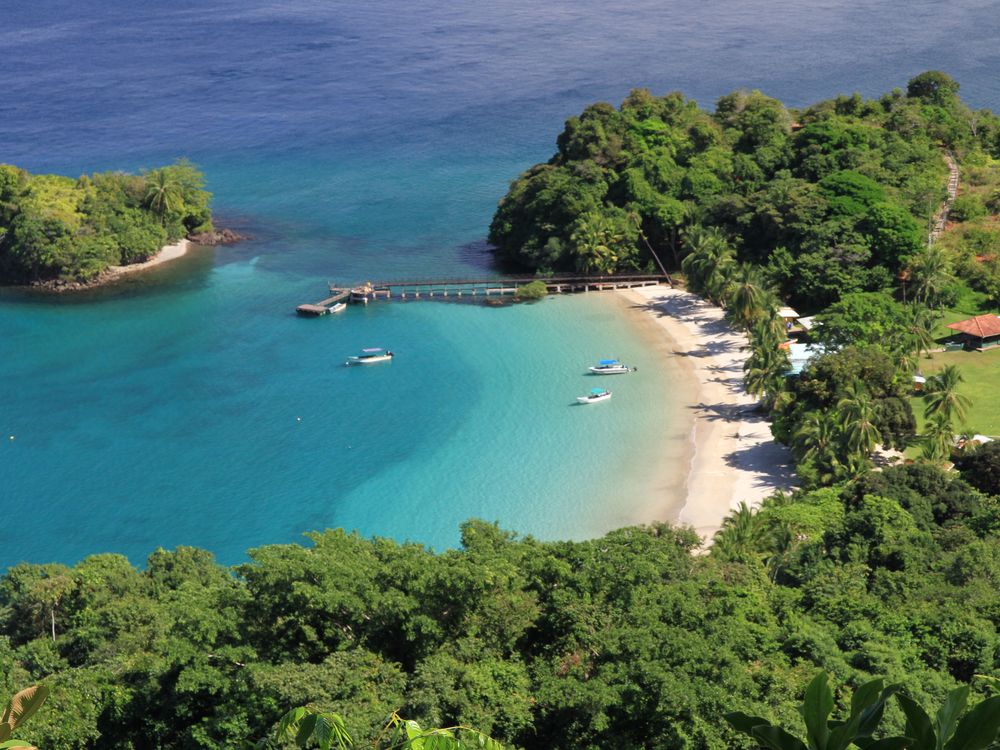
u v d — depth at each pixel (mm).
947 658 73875
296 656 66438
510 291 190750
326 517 125000
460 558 72875
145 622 86000
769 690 63312
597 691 60281
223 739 61312
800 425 126375
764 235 182875
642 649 63031
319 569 67625
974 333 153750
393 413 148875
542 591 73438
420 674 60969
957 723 15266
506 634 68312
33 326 182625
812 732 15609
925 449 120438
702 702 59250
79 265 198125
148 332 179500
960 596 82938
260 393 156625
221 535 122500
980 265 172375
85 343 175750
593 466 132250
